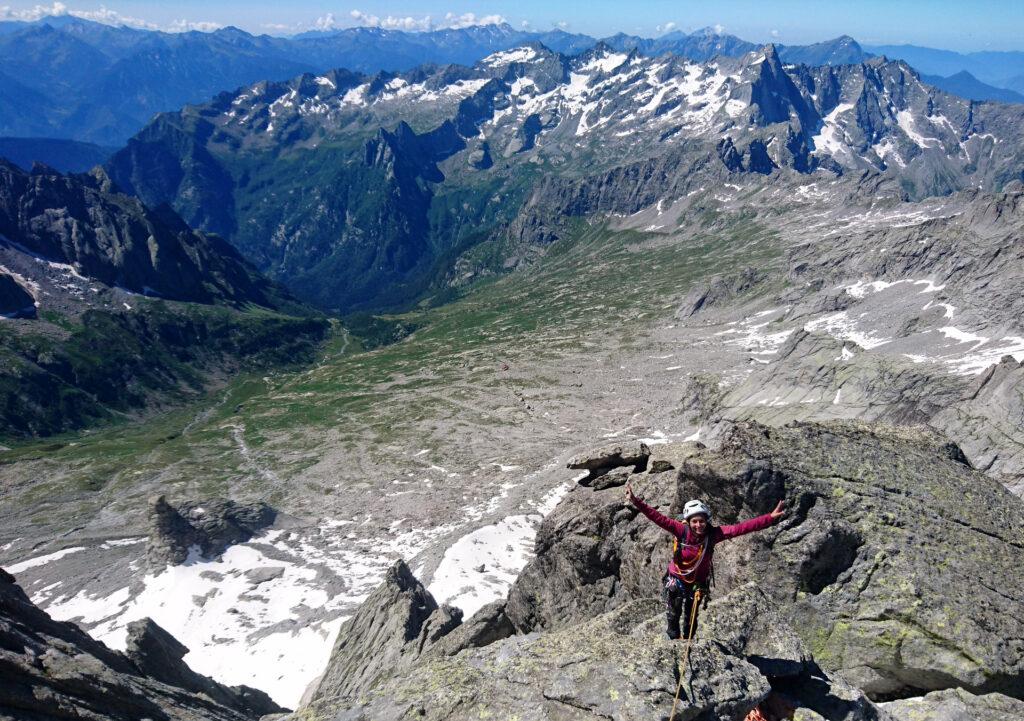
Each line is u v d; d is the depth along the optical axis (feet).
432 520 390.01
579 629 47.55
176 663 132.46
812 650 53.88
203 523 368.48
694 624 43.29
